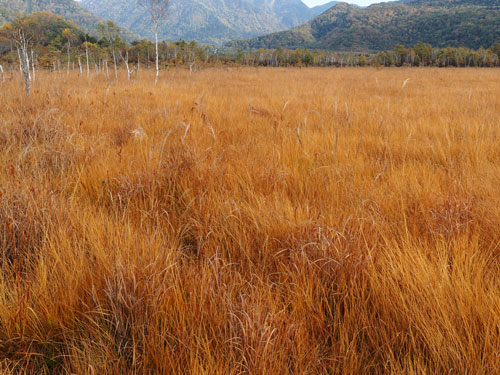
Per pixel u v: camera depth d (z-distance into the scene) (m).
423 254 2.21
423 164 4.32
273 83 20.22
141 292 1.77
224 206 2.86
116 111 7.79
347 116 7.07
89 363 1.50
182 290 1.87
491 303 1.72
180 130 5.70
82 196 3.24
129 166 3.60
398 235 2.54
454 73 33.88
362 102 10.85
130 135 5.35
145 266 1.94
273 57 73.69
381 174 3.75
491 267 2.10
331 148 4.96
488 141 5.08
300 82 21.16
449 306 1.73
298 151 4.63
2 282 1.87
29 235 2.33
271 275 2.18
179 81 21.14
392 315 1.81
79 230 2.43
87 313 1.78
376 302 1.85
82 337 1.69
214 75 28.72
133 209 2.94
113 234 2.37
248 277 2.17
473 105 9.55
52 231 2.34
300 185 3.42
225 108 8.84
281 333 1.61
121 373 1.49
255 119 7.31
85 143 4.69
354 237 2.28
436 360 1.52
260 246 2.43
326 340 1.71
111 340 1.61
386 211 2.93
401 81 21.92
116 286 1.81
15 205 2.48
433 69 47.28
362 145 5.12
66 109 7.34
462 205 2.75
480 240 2.47
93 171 3.71
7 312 1.71
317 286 1.96
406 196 3.18
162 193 3.39
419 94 13.64
